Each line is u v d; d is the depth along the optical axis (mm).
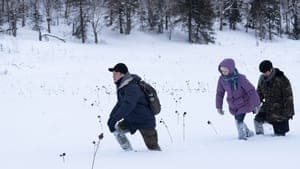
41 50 34906
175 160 5711
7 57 30547
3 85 19297
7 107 13656
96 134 9391
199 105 13273
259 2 64125
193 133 8820
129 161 5871
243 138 7266
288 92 7363
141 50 43812
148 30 59188
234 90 7109
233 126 9477
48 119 11484
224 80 7160
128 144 6852
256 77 21125
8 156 7238
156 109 6613
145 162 5727
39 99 15375
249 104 7148
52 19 63094
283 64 29891
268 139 7074
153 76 23156
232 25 66750
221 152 6051
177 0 57375
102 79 21812
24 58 30875
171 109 12547
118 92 6375
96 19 57656
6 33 51594
